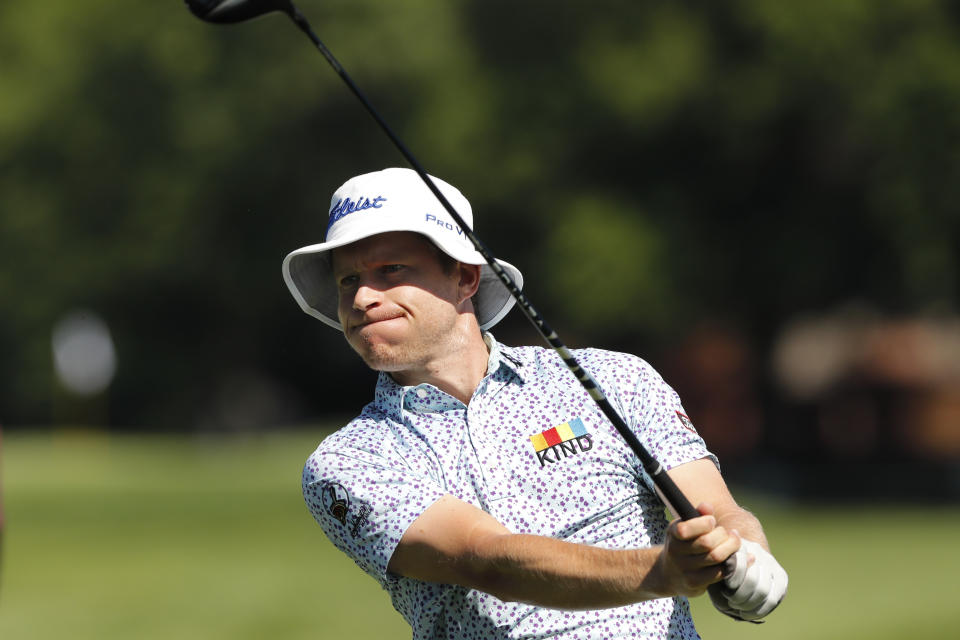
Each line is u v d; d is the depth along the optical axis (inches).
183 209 4977.9
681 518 419.2
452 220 479.8
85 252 5231.3
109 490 3240.7
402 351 473.7
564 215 3710.6
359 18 4284.0
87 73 5000.0
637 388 479.2
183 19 4795.8
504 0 3799.2
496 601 453.4
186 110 4771.2
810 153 3479.3
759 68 3390.7
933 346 3476.9
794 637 1270.9
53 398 5969.5
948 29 3307.1
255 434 5851.4
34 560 1988.2
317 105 4485.7
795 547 2054.6
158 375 5910.4
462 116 3846.0
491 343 493.4
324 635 1321.4
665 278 3602.4
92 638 1327.5
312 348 5949.8
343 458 469.1
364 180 480.7
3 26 5231.3
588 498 458.0
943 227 3299.7
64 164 5118.1
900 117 3230.8
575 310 3671.3
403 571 454.9
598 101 3641.7
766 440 3713.1
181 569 1870.1
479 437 464.8
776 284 3612.2
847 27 3245.6
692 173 3698.3
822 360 3651.6
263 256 5064.0
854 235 3518.7
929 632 1277.1
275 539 2226.9
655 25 3622.0
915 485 3223.4
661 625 451.5
